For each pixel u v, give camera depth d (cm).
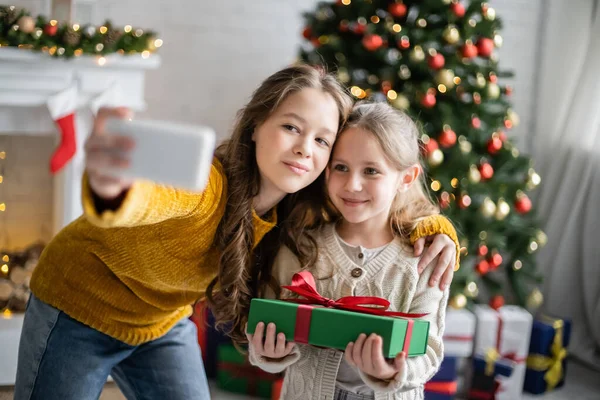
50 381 141
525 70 368
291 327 121
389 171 137
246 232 134
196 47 324
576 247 346
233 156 135
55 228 287
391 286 141
